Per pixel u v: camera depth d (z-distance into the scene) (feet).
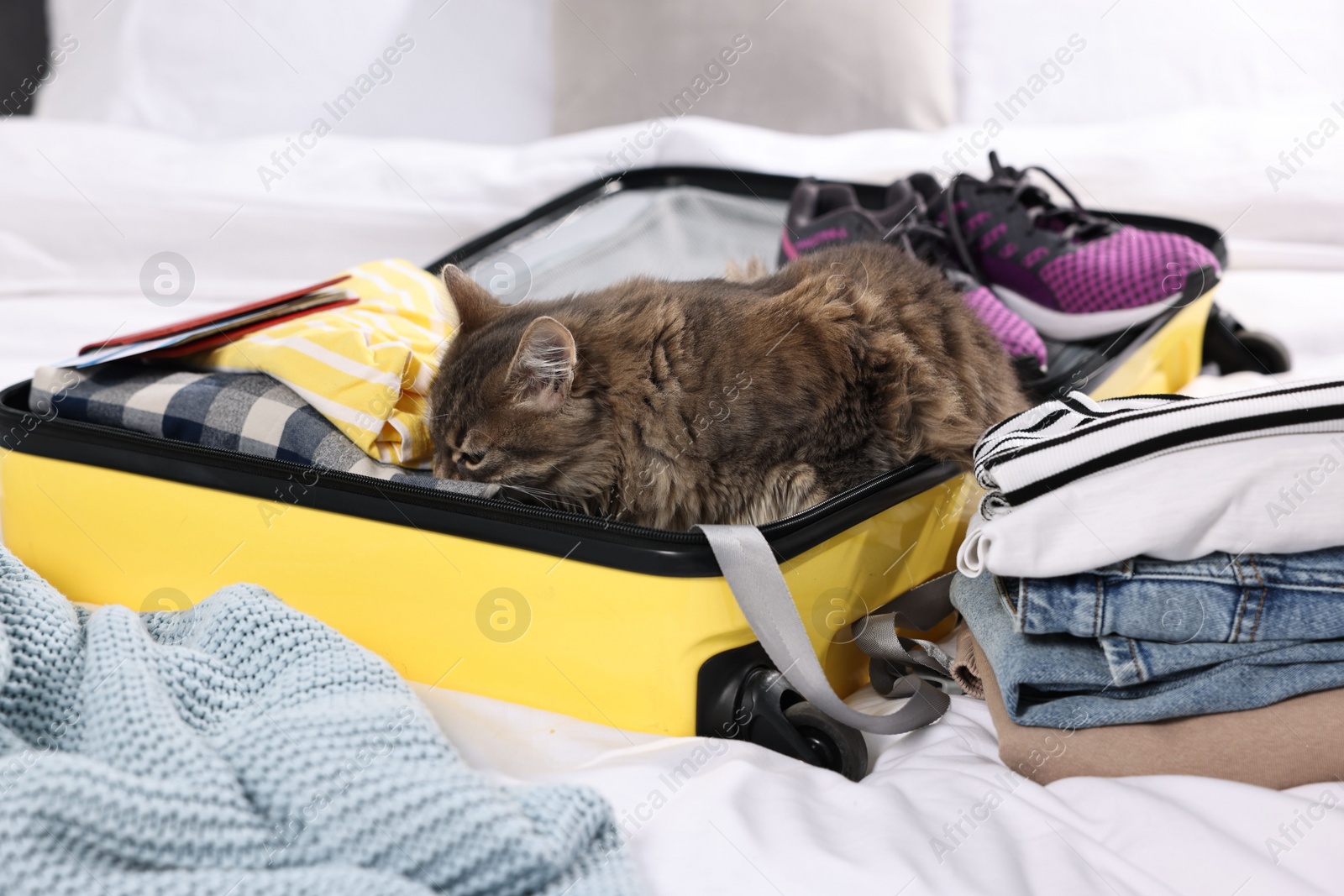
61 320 6.59
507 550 3.31
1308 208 7.17
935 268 4.77
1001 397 4.11
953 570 3.90
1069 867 2.46
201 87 9.04
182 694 2.93
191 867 2.36
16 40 9.17
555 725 3.33
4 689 2.89
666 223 6.94
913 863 2.46
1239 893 2.35
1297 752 2.80
